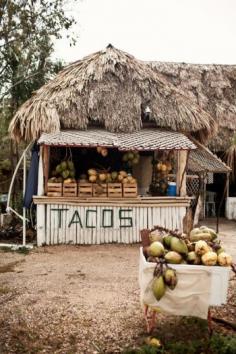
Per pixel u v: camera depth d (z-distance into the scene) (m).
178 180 11.21
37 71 15.95
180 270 4.91
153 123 12.24
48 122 10.68
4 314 5.97
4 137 16.94
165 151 12.64
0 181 16.05
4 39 14.54
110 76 11.90
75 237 10.59
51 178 10.61
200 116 11.91
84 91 11.58
